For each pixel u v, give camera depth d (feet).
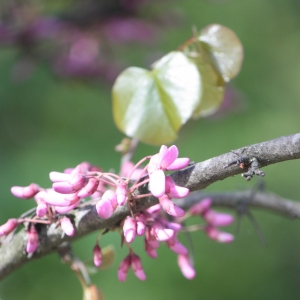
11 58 2.94
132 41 2.39
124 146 1.53
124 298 2.39
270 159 1.17
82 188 1.22
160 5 2.51
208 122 3.05
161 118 1.42
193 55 1.48
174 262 2.54
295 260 2.95
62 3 2.62
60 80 2.51
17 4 2.43
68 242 1.38
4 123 2.87
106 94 2.82
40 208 1.25
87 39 2.37
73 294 2.40
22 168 2.67
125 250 2.30
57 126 2.98
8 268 1.36
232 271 2.73
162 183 1.18
